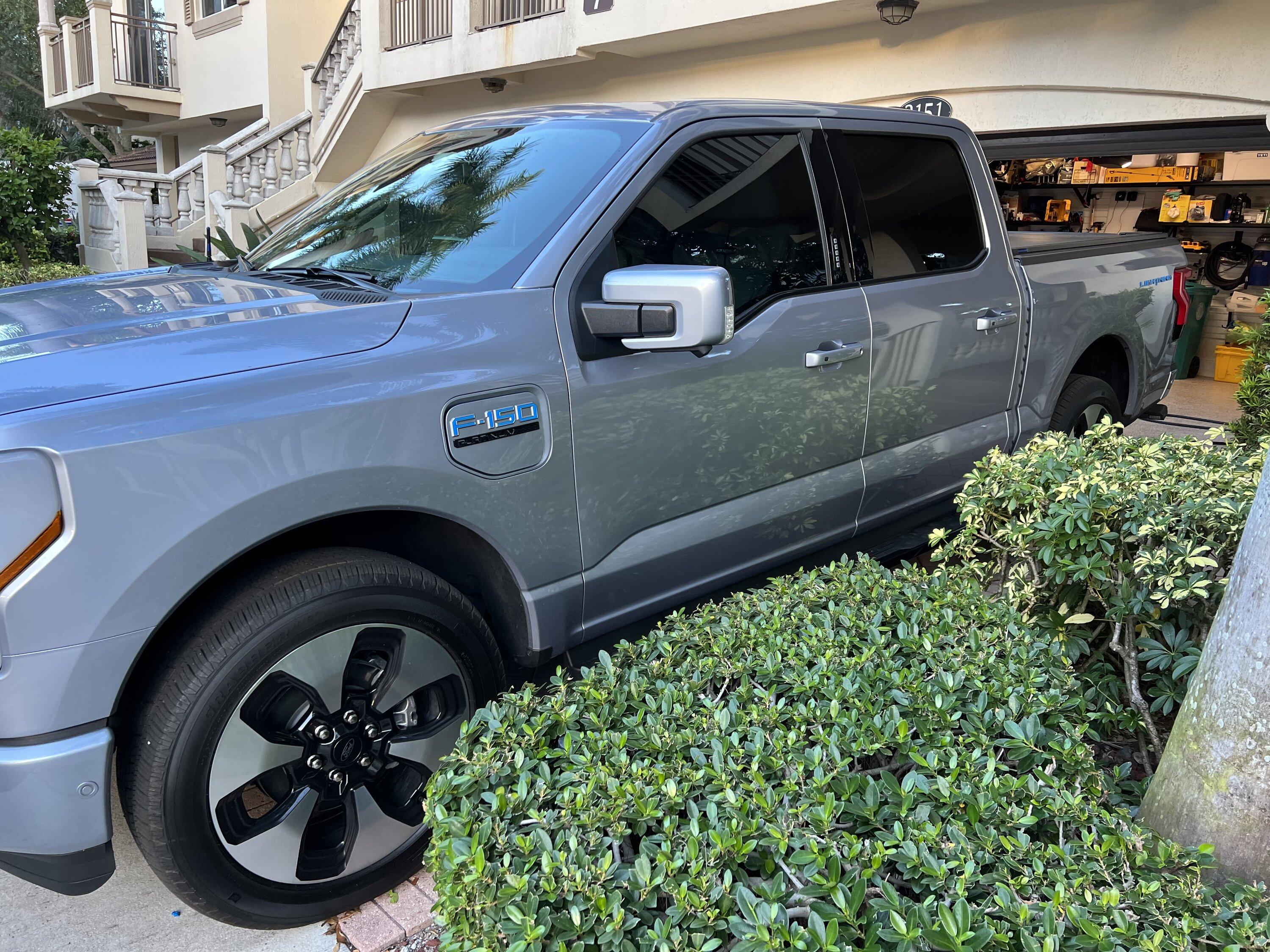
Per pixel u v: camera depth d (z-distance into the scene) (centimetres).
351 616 211
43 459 173
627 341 241
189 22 1747
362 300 240
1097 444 338
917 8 763
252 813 242
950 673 199
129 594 182
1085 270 441
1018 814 157
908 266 353
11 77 2942
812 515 323
